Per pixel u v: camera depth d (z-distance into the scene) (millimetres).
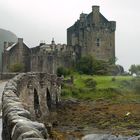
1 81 62125
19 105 14523
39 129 10203
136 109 88250
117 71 149500
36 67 144125
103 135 57125
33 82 51688
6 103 15219
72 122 72000
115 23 160375
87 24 157750
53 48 145875
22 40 145750
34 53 145500
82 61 144875
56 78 86688
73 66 145750
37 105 57312
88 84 118125
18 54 144875
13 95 19172
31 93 49094
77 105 97188
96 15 159000
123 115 80000
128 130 62219
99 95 109500
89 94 109312
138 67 149250
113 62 155875
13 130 10531
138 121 71938
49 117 68312
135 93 113938
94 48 157000
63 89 107125
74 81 119438
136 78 121125
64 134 56188
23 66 143125
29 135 9141
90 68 143625
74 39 160125
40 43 152125
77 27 161000
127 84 118562
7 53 144750
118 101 103750
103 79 121688
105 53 157875
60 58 144500
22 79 41219
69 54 146375
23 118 11594
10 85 27953
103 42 158000
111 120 73812
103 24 158750
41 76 64000
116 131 61219
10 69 141125
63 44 149125
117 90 113188
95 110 88688
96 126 67312
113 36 159750
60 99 96500
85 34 157125
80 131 60812
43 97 64812
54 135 52031
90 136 56250
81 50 154875
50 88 75188
